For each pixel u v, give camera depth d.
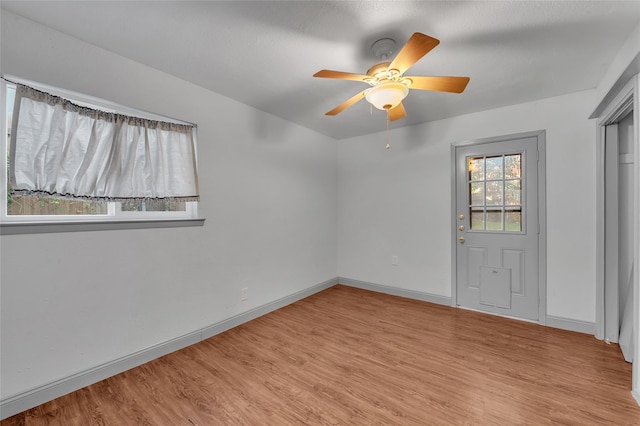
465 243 3.33
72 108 1.86
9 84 1.65
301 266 3.74
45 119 1.75
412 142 3.71
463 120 3.31
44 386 1.74
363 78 1.78
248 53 2.04
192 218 2.52
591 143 2.63
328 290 4.12
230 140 2.83
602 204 2.52
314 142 3.95
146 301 2.22
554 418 1.60
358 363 2.18
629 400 1.74
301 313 3.23
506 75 2.35
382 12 1.61
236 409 1.69
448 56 2.05
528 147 2.93
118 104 2.07
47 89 1.81
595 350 2.35
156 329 2.28
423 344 2.48
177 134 2.39
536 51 1.99
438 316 3.12
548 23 1.69
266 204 3.23
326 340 2.57
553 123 2.79
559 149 2.77
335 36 1.84
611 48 1.94
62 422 1.59
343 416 1.63
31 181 1.70
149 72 2.23
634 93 1.82
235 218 2.89
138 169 2.18
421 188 3.64
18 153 1.65
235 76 2.38
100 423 1.59
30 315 1.70
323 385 1.92
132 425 1.58
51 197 1.77
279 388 1.88
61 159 1.80
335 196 4.38
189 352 2.37
